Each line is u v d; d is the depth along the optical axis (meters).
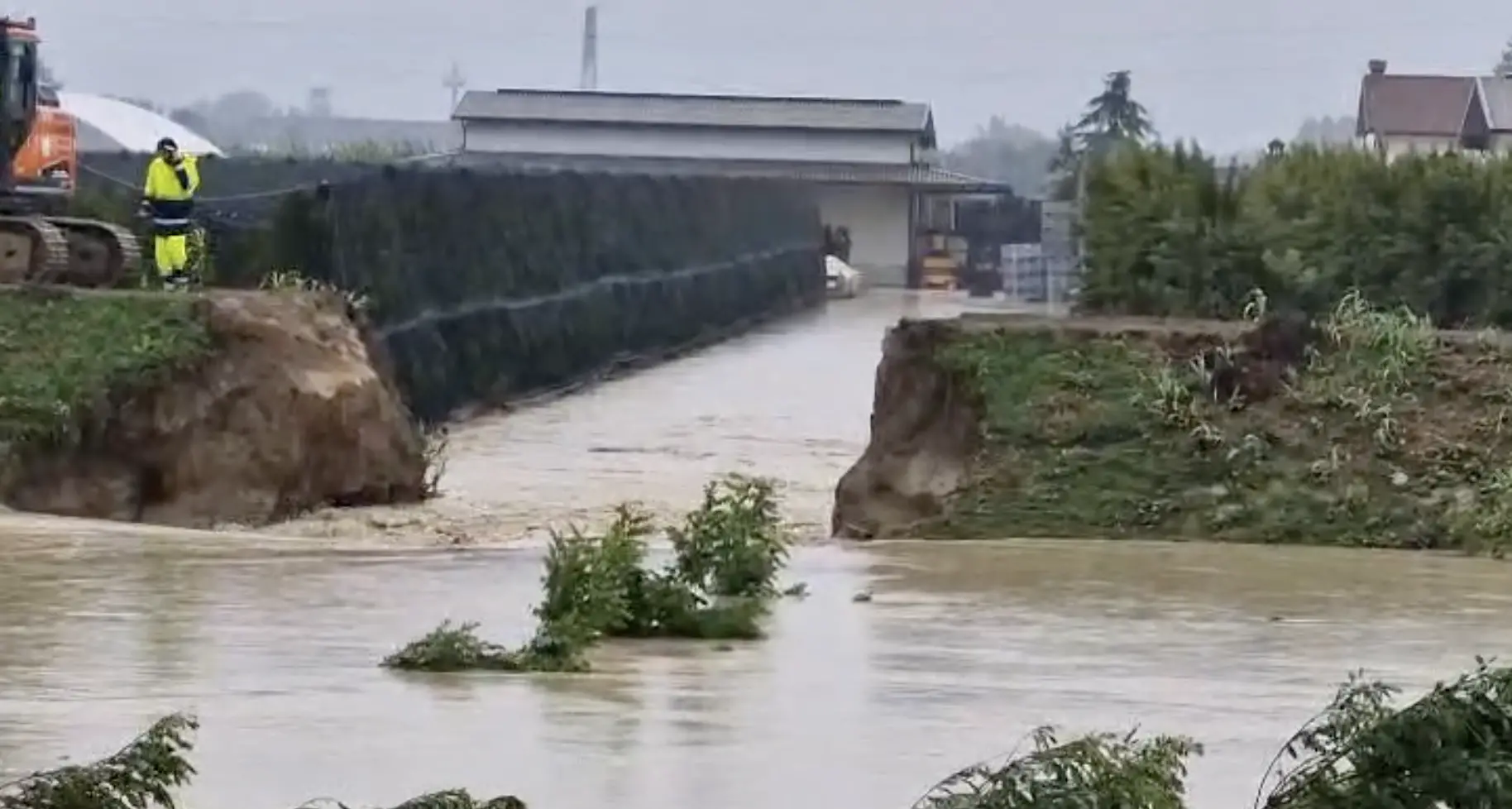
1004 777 9.41
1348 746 9.85
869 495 25.23
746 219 65.31
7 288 28.52
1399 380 24.98
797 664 16.39
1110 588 20.25
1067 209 43.62
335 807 11.14
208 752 12.70
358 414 28.20
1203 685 15.59
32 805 9.24
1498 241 28.73
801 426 38.25
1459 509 23.25
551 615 17.28
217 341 27.78
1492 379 24.94
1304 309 28.80
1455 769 9.59
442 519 27.12
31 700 14.14
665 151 101.00
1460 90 87.12
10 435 25.86
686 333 55.44
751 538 19.19
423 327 36.94
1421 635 17.81
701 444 35.50
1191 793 12.08
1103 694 15.20
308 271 33.44
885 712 14.45
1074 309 30.25
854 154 99.88
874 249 98.38
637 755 12.91
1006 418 24.91
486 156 100.44
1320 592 20.08
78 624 17.19
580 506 28.30
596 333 46.94
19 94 33.22
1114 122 99.62
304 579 19.97
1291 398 24.86
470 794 10.92
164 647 16.28
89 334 27.55
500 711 14.26
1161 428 24.59
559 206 45.47
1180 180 29.95
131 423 26.81
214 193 51.62
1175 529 23.67
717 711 14.40
